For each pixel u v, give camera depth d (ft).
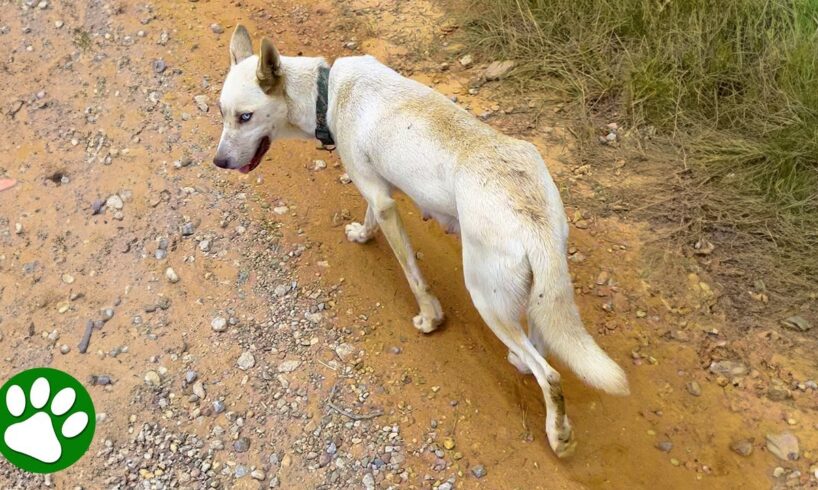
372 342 5.70
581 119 6.98
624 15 7.41
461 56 7.72
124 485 5.14
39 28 7.98
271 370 5.57
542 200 4.69
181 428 5.34
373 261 6.18
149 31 7.96
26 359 5.74
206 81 7.50
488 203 4.68
